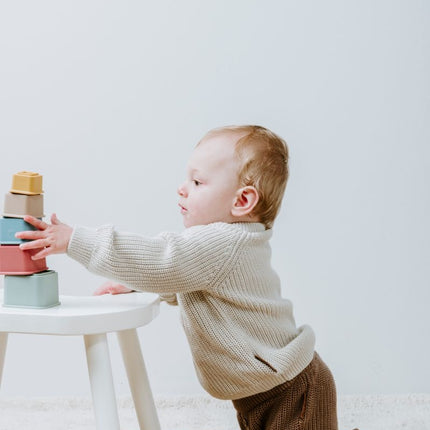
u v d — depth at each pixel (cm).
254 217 127
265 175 124
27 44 188
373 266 195
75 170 190
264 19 191
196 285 116
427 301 196
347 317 195
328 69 193
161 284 113
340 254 194
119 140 190
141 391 123
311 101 193
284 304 130
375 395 193
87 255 110
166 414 180
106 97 190
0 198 189
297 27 192
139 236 113
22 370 190
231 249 118
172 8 190
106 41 189
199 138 191
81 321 104
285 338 126
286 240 193
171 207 191
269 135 129
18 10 188
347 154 194
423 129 195
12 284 109
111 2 189
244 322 121
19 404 183
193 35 190
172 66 190
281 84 192
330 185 194
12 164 189
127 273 111
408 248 195
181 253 113
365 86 193
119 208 191
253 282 122
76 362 191
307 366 128
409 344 196
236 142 125
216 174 123
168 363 192
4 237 109
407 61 194
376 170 194
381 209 195
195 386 192
